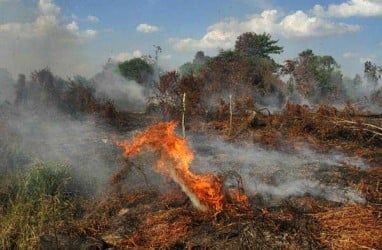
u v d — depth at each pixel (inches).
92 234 221.6
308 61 1010.7
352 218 216.7
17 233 224.1
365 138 411.2
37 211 242.1
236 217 210.2
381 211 223.6
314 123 440.5
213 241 199.2
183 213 222.2
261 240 194.7
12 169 309.0
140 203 253.3
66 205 257.3
